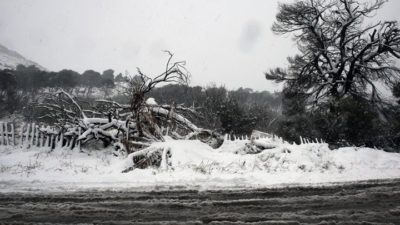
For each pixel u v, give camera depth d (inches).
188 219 178.4
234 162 419.8
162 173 378.0
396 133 730.2
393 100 996.6
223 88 986.7
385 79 1082.1
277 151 459.5
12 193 263.6
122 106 591.5
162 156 440.1
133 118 543.8
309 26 1230.9
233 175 366.3
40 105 658.2
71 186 297.9
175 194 260.8
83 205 217.5
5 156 493.7
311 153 464.1
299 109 990.4
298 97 1157.1
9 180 326.3
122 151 523.8
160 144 476.7
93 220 176.9
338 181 321.4
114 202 226.8
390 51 1089.4
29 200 236.8
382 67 1089.4
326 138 685.3
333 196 241.4
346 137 671.8
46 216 185.3
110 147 583.5
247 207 209.2
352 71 1114.7
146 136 531.8
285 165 411.5
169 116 566.6
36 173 370.9
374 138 688.4
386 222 165.8
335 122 677.9
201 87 967.6
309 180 331.0
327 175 361.7
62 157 505.7
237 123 813.9
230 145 563.8
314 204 215.6
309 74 1206.3
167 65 567.5
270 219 176.2
